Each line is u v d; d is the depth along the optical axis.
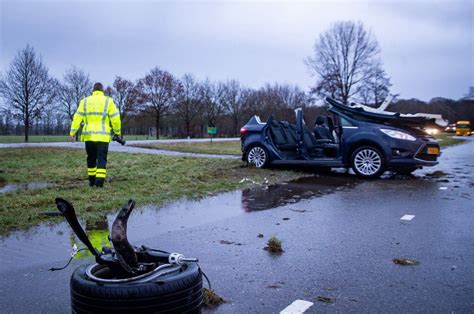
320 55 48.41
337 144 13.13
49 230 5.84
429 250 5.18
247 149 13.12
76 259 4.73
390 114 11.56
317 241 5.54
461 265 4.64
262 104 69.62
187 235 5.75
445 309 3.58
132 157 16.06
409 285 4.09
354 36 47.38
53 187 9.17
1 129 52.12
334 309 3.58
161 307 2.72
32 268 4.47
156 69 60.97
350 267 4.57
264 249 5.18
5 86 37.09
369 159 11.51
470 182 10.88
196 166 13.17
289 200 8.30
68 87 49.41
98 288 2.69
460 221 6.66
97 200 7.74
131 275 2.94
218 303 3.68
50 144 27.22
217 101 66.69
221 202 8.01
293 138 13.44
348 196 8.80
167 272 2.87
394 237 5.75
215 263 4.68
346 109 11.94
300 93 75.06
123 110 58.38
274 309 3.57
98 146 9.16
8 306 3.64
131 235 5.70
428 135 11.70
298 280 4.21
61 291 3.94
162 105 59.50
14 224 6.10
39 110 37.78
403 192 9.31
